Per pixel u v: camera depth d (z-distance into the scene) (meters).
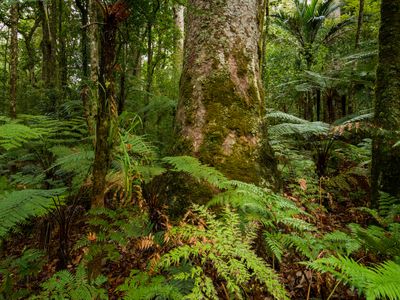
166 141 6.86
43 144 3.98
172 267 2.19
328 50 10.30
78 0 8.33
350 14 12.18
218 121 3.29
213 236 1.91
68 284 1.96
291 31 10.88
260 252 2.58
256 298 2.05
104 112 2.04
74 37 9.33
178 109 3.63
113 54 2.00
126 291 1.93
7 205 2.05
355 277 1.44
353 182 4.15
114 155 2.52
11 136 2.33
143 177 2.82
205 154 3.17
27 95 8.48
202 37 3.58
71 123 4.09
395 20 3.36
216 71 3.46
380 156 3.43
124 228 2.44
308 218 3.01
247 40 3.63
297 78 8.91
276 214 2.21
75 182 3.32
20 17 12.35
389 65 3.40
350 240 2.24
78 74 8.86
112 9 1.91
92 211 2.17
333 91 8.23
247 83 3.52
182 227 2.06
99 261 2.23
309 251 2.02
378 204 3.40
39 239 3.25
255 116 3.45
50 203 2.25
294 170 4.37
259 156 3.28
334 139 5.09
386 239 2.20
